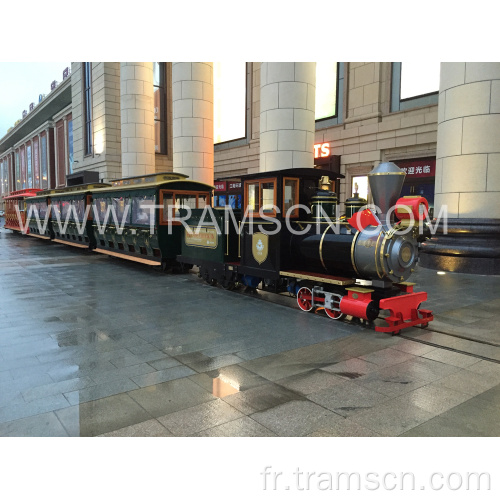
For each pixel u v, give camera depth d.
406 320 6.10
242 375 4.50
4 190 75.25
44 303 7.80
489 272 10.77
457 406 3.80
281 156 12.64
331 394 4.04
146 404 3.83
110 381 4.33
